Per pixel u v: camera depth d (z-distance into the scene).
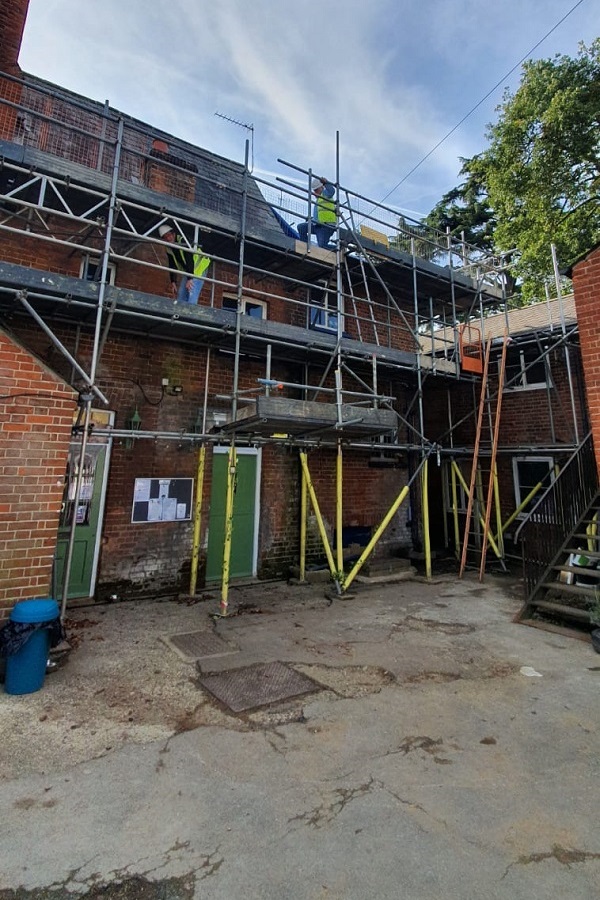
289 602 7.21
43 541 4.75
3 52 6.80
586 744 3.28
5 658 4.01
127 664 4.62
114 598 6.96
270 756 3.09
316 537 9.32
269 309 9.02
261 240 7.39
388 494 10.62
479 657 4.96
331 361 7.78
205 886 2.06
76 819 2.47
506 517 11.31
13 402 4.70
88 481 6.96
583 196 15.05
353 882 2.09
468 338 12.22
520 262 16.05
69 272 6.89
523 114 14.45
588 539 7.07
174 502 7.64
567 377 10.47
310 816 2.52
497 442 10.43
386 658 4.91
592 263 6.77
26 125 7.03
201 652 4.98
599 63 13.36
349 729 3.46
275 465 8.98
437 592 7.98
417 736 3.37
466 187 26.64
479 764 3.03
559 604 6.14
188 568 7.74
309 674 4.47
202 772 2.91
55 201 6.40
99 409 7.08
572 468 7.16
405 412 11.31
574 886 2.08
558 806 2.63
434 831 2.41
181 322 6.31
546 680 4.38
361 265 8.55
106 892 2.03
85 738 3.28
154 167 7.80
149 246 7.59
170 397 7.71
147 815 2.51
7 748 3.12
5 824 2.42
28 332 6.54
